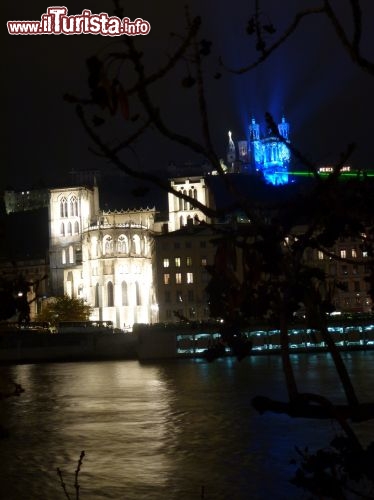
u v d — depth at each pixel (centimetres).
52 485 5244
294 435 6650
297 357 16112
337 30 902
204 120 948
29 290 1441
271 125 1118
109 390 11331
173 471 5531
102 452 6406
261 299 1025
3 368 17125
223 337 1048
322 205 1026
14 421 8400
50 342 18962
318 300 1062
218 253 1027
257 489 4859
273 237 1012
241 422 7612
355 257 17975
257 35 1001
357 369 12681
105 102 861
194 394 10375
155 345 17675
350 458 1097
